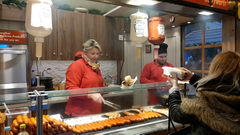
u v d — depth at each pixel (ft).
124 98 5.96
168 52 13.10
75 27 12.07
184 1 5.15
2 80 9.55
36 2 3.65
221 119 2.96
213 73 3.31
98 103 5.45
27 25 3.77
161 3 4.97
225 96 3.01
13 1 10.21
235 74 3.13
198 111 3.13
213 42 10.97
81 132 4.51
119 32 13.47
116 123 4.96
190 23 11.49
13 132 3.91
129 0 4.77
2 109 4.06
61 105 5.08
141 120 5.28
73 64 6.53
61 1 12.16
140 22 5.06
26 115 4.26
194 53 11.89
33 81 10.23
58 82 12.34
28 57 10.72
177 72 4.48
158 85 6.02
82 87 6.41
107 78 13.88
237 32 6.44
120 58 13.69
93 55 6.70
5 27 10.27
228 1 6.15
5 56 9.59
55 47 11.53
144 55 13.21
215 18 6.95
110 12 12.35
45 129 4.19
